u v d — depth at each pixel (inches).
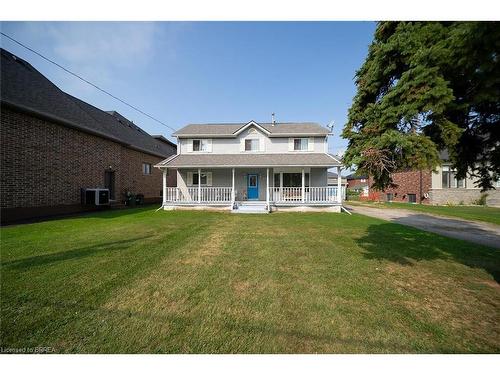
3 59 484.1
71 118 526.0
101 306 129.2
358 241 279.6
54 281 159.6
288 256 220.8
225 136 682.8
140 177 808.3
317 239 288.5
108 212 553.6
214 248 245.6
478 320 119.6
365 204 862.5
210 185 667.4
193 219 447.8
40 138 454.3
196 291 148.5
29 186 433.7
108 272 176.7
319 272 181.6
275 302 135.3
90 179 581.9
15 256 209.5
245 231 334.3
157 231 327.6
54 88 577.6
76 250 230.4
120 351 97.7
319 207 591.5
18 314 120.4
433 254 229.1
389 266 195.8
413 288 155.2
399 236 308.5
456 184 802.2
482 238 309.6
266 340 103.9
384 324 114.9
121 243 259.6
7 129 396.8
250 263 201.0
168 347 99.7
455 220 464.4
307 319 118.6
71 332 107.5
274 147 682.8
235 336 106.1
